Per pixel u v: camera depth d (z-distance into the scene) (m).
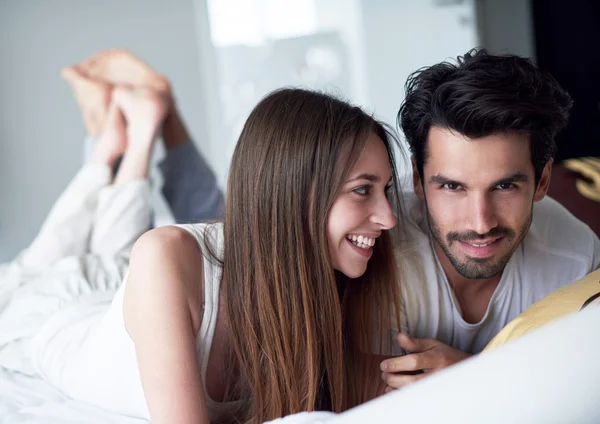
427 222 1.10
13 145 3.26
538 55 3.43
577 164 1.77
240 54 3.52
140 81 2.67
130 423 1.06
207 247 1.01
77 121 3.29
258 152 0.97
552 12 3.36
